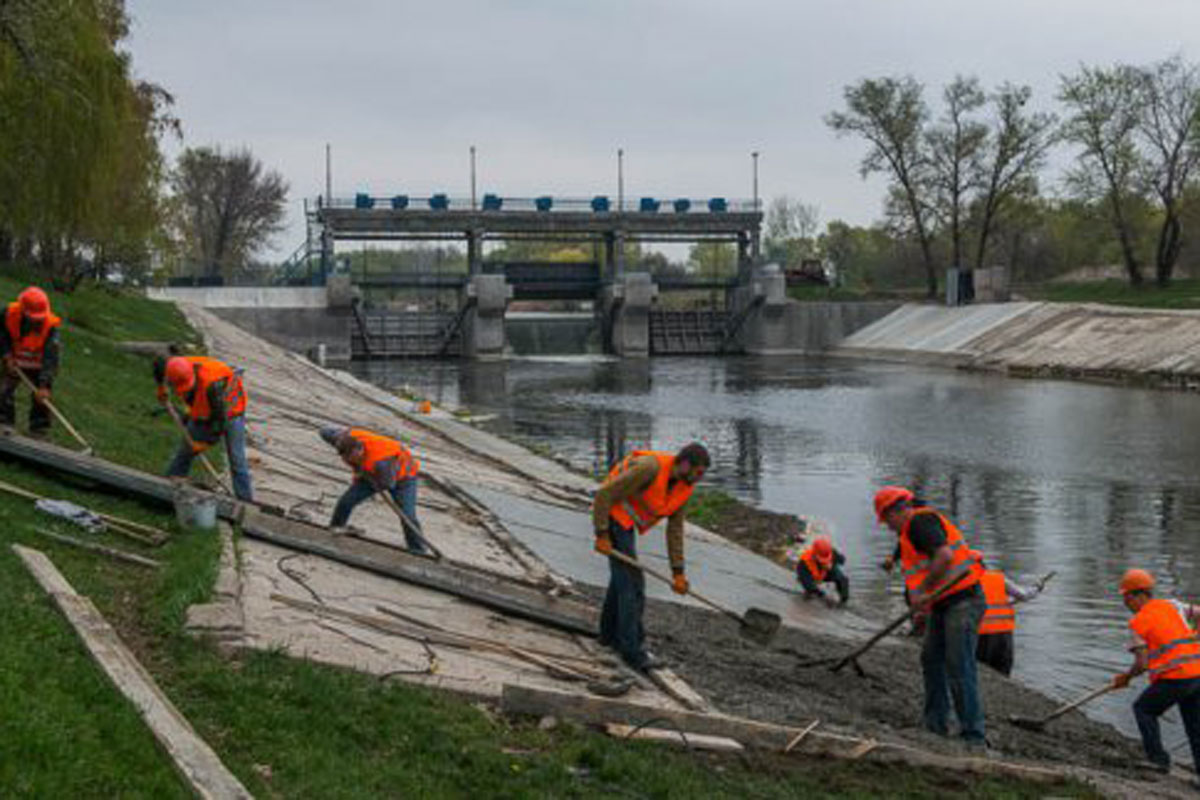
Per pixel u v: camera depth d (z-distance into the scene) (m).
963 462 32.03
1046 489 27.61
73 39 26.55
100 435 14.59
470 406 48.91
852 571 18.83
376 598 9.79
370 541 10.62
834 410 46.41
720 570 16.69
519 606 10.38
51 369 12.32
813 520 23.56
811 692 10.20
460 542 14.62
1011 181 83.25
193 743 5.94
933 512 9.54
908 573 9.94
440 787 6.36
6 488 10.30
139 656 7.23
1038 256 108.12
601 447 35.81
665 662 9.73
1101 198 79.69
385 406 41.03
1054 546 21.31
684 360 81.69
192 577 8.62
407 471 11.34
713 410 46.88
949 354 70.81
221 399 11.58
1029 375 61.78
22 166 28.09
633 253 146.38
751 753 7.81
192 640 7.53
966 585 9.41
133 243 42.22
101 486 11.33
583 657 9.59
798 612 14.98
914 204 87.88
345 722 6.79
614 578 9.41
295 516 12.27
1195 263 93.00
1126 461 31.78
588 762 7.10
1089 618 16.16
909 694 10.90
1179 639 9.88
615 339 86.69
